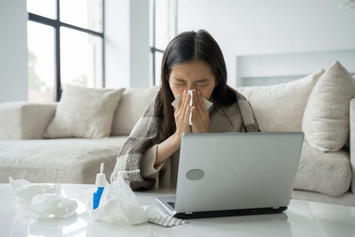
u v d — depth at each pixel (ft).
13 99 9.46
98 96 8.48
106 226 1.97
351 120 5.57
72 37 12.95
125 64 14.42
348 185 5.37
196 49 2.82
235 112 3.44
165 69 3.12
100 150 5.75
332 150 5.88
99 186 2.20
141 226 1.98
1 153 5.64
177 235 1.83
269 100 7.57
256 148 2.03
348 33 17.31
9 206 2.46
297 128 7.20
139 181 2.90
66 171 5.01
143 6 15.21
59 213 2.11
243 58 20.06
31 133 7.83
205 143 1.95
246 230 1.93
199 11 20.31
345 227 2.00
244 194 2.17
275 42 18.75
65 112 8.28
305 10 18.12
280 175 2.16
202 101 2.95
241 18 19.47
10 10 9.36
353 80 6.30
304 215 2.26
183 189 2.05
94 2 14.07
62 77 12.48
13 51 9.45
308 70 18.76
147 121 3.37
